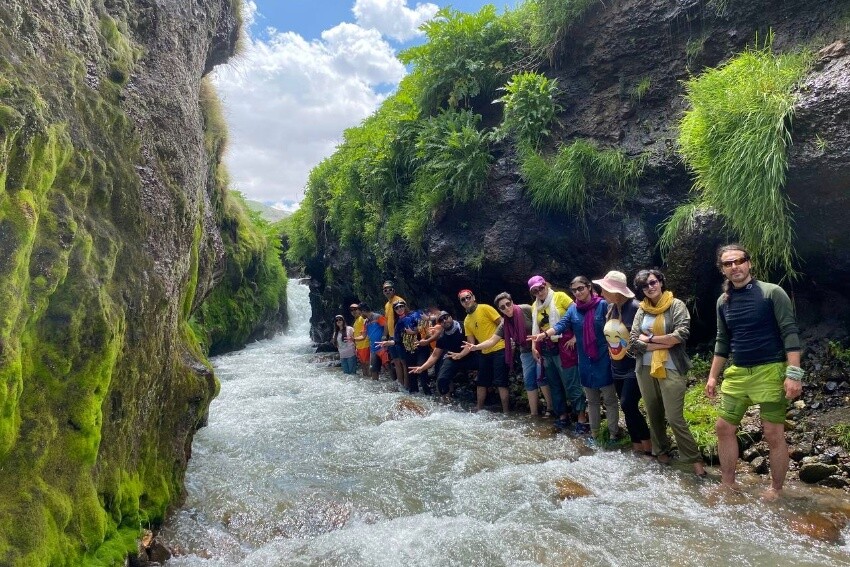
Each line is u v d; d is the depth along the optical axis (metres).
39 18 2.88
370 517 4.07
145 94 4.01
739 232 5.83
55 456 2.59
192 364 4.65
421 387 9.01
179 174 4.20
